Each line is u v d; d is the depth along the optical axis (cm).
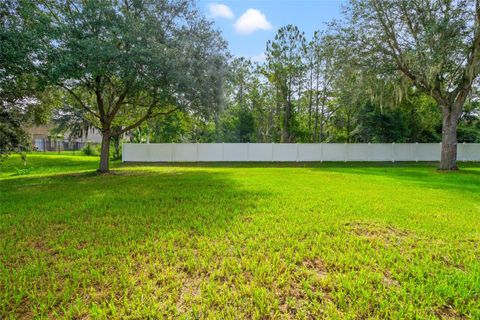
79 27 859
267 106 2827
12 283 231
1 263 265
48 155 2536
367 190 708
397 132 2059
